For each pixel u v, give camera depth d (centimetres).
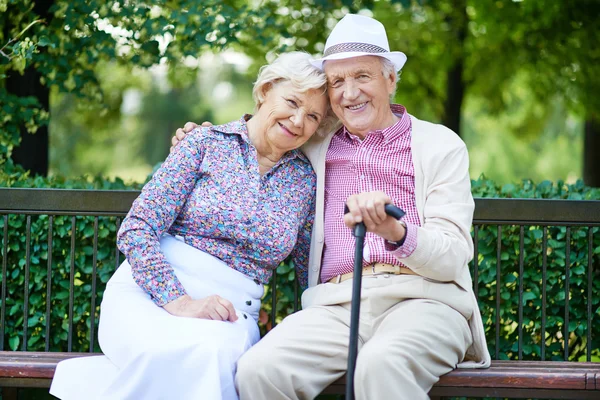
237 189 284
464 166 284
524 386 270
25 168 507
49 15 485
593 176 797
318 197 295
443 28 742
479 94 858
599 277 351
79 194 330
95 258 334
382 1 714
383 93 287
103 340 276
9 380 287
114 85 1012
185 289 279
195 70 573
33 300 354
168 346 256
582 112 798
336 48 283
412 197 284
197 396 252
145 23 467
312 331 268
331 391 274
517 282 352
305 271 310
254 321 288
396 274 279
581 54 738
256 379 255
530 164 1695
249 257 287
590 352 330
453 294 277
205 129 290
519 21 732
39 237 353
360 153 288
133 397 256
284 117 283
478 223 328
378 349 250
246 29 493
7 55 414
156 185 280
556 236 353
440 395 272
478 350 281
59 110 1298
